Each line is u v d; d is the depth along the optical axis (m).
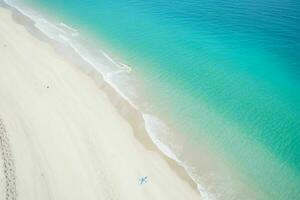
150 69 43.31
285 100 39.25
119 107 36.22
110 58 45.25
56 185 25.86
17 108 33.19
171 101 37.84
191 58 46.25
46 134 30.55
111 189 26.34
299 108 38.09
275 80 42.59
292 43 50.56
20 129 30.52
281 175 30.09
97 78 40.66
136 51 47.19
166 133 33.41
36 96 35.62
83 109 35.00
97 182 26.73
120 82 40.25
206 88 40.47
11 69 39.78
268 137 33.94
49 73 40.31
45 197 24.83
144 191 26.70
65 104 35.22
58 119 32.78
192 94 39.25
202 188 28.02
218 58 46.56
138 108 36.28
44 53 44.84
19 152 28.03
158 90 39.47
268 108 37.88
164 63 44.78
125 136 32.31
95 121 33.56
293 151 32.50
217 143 32.81
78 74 41.12
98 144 30.62
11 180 25.48
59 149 29.16
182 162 30.25
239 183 28.98
